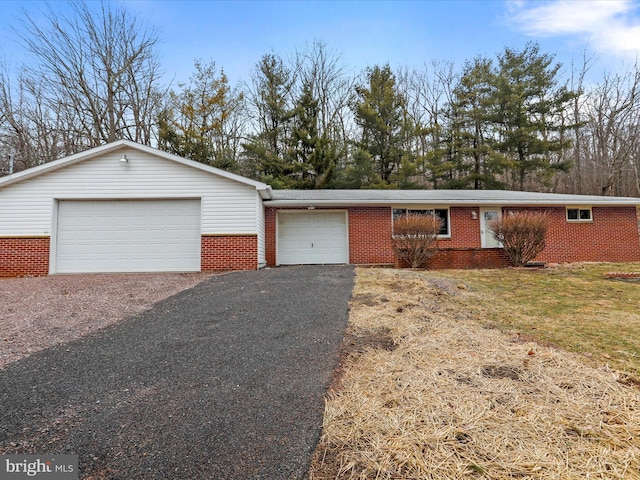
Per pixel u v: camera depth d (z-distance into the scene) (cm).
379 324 438
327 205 1236
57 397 272
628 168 2455
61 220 1045
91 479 182
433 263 1026
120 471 187
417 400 247
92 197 1040
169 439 214
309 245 1258
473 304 540
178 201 1070
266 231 1239
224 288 714
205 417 238
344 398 256
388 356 332
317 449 201
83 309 563
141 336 423
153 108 2339
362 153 2155
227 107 2414
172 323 477
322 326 438
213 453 200
